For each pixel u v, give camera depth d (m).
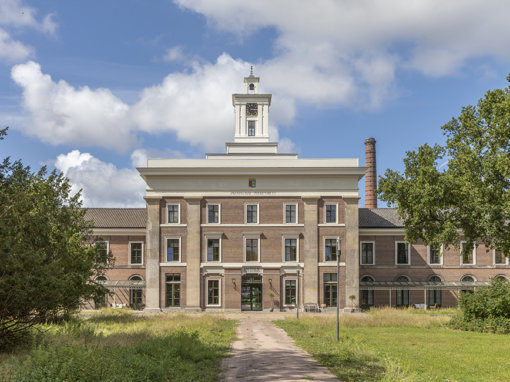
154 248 50.16
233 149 59.47
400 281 53.41
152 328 29.11
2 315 18.88
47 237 20.08
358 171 50.50
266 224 50.53
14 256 17.30
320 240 50.34
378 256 53.94
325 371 16.25
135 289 52.81
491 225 32.97
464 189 35.09
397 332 30.05
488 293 32.75
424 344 24.28
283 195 50.81
